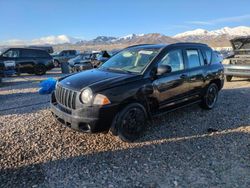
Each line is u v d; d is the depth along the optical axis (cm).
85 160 438
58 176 391
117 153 463
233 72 1176
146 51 589
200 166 419
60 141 504
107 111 460
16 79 1595
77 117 465
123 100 477
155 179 384
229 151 471
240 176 391
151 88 526
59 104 514
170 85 571
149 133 548
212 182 376
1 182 373
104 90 464
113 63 605
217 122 624
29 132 545
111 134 514
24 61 1844
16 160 433
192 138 528
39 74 1917
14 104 817
